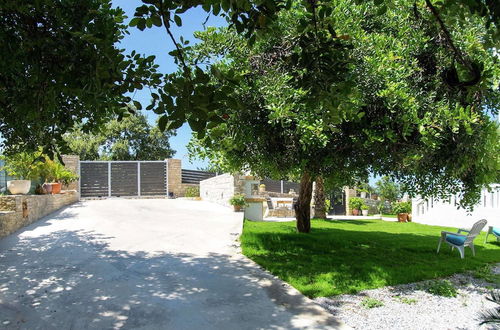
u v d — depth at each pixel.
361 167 7.00
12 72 2.97
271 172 7.90
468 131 5.13
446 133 5.68
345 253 7.20
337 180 7.43
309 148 6.39
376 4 2.06
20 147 4.90
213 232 8.84
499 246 8.72
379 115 5.81
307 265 6.04
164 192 19.67
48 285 4.67
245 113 6.07
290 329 3.47
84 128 3.49
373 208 23.59
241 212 12.78
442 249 7.91
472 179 6.51
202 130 1.81
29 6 2.29
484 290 5.02
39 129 3.59
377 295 4.70
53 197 11.86
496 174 6.17
